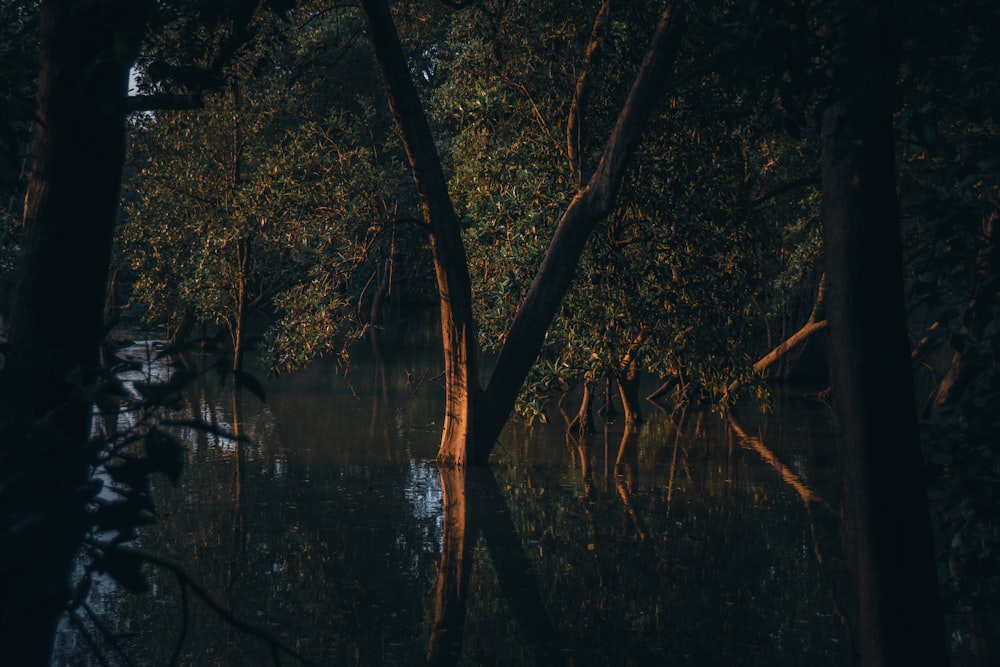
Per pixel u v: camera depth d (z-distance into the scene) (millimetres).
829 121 4305
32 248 3256
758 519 13859
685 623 9438
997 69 4789
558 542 12500
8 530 2096
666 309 17281
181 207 28609
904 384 4242
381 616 9469
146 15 2982
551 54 17406
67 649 8117
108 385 2439
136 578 2301
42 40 3221
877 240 4219
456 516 13773
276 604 9703
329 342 20156
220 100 26984
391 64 16172
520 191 18125
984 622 9281
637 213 17578
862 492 4227
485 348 20188
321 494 14922
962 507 6062
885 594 4168
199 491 14906
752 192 25672
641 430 22906
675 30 14445
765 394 18703
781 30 3682
